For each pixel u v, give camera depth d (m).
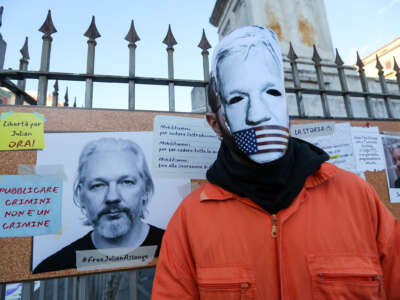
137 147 1.11
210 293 0.63
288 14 3.37
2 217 0.93
